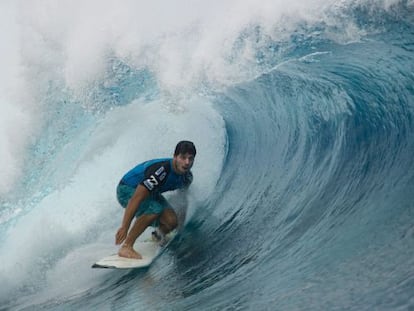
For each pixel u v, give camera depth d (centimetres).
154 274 1944
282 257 1661
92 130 2692
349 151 2062
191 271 1867
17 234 2380
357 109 2164
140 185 1967
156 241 2081
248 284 1577
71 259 2208
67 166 2619
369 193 1767
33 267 2227
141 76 2745
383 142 1973
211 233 2084
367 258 1376
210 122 2589
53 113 2733
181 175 2041
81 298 1962
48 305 1981
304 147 2273
